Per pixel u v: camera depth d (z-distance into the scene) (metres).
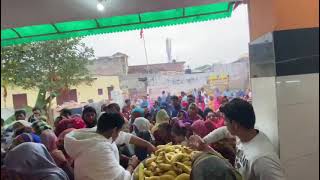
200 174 1.52
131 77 9.50
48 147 3.02
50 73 7.70
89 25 3.83
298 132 1.83
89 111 3.51
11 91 7.50
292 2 1.93
